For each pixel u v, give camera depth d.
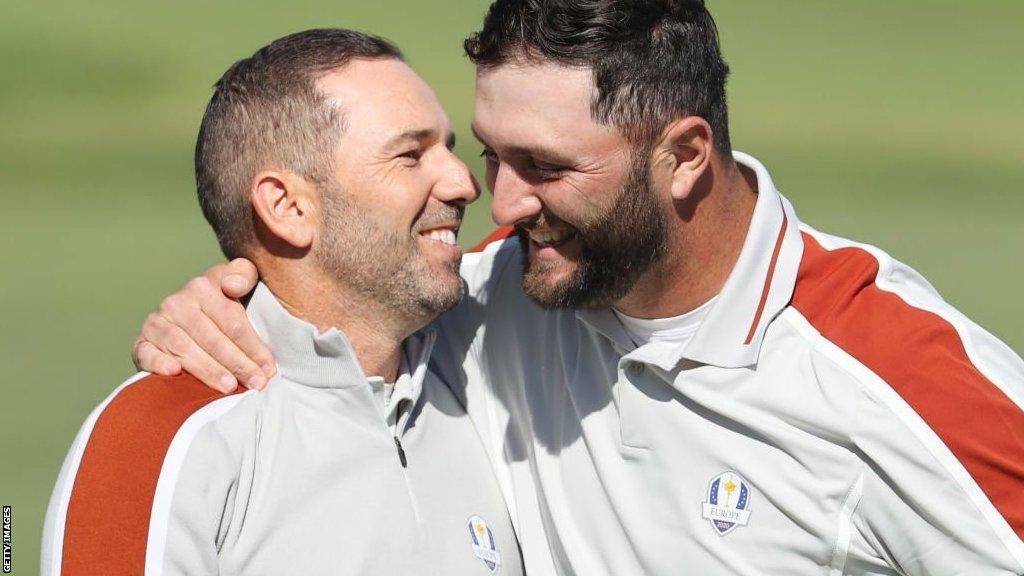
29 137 69.00
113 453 10.74
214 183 11.83
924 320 11.34
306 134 11.39
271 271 11.80
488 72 11.12
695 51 11.23
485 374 12.98
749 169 12.16
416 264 11.62
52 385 33.09
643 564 11.69
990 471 10.79
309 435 11.36
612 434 11.93
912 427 10.91
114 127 71.88
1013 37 98.69
